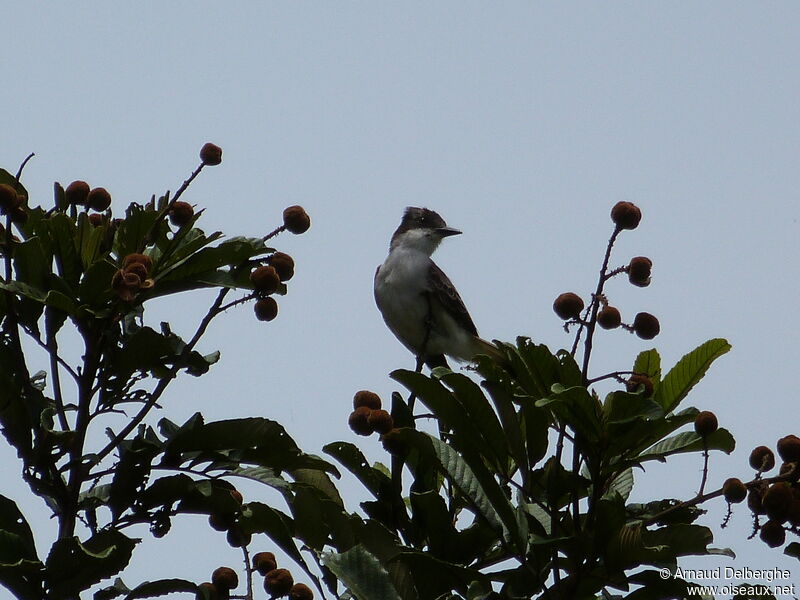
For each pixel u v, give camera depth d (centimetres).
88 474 840
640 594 834
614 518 796
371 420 855
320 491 884
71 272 895
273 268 862
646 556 793
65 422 859
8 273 855
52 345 873
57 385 872
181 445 856
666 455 854
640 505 890
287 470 888
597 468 836
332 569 789
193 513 859
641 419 805
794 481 775
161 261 891
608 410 823
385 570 802
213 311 862
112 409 866
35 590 783
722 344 862
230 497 847
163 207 909
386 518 924
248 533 873
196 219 908
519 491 905
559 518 866
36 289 854
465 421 874
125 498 848
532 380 859
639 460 848
